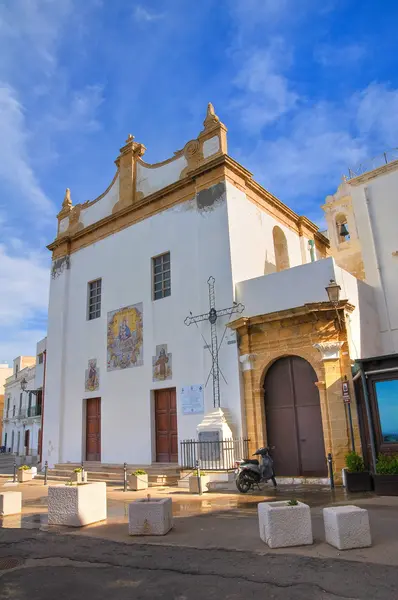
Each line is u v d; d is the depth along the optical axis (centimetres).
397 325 1712
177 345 1744
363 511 650
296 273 1512
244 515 919
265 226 1927
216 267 1672
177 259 1825
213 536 753
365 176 1898
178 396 1694
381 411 1132
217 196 1722
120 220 2105
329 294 1363
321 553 622
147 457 1759
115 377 1945
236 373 1536
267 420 1489
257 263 1794
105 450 1909
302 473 1396
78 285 2252
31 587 564
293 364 1472
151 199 1962
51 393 2200
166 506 804
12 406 5691
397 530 723
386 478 1062
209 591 520
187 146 1898
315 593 496
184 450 1630
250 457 1460
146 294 1905
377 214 1848
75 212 2391
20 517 1013
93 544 743
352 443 1274
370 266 1817
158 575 584
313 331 1414
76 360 2145
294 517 672
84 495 895
